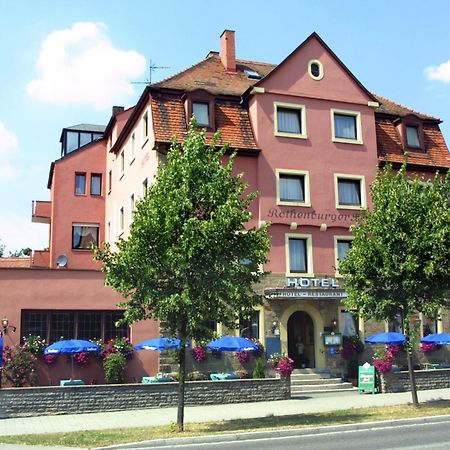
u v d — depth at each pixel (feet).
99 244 119.03
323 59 94.99
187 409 64.59
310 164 90.79
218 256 50.78
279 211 87.71
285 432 48.42
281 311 84.94
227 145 55.77
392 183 65.26
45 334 74.43
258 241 53.42
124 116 113.29
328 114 93.45
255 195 55.16
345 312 88.79
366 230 64.95
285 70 92.22
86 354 73.72
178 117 86.58
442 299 63.57
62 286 75.36
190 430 49.93
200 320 50.88
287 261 87.04
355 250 64.08
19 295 73.51
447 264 61.36
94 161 121.70
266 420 55.06
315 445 42.86
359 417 55.16
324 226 89.30
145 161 89.40
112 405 64.28
